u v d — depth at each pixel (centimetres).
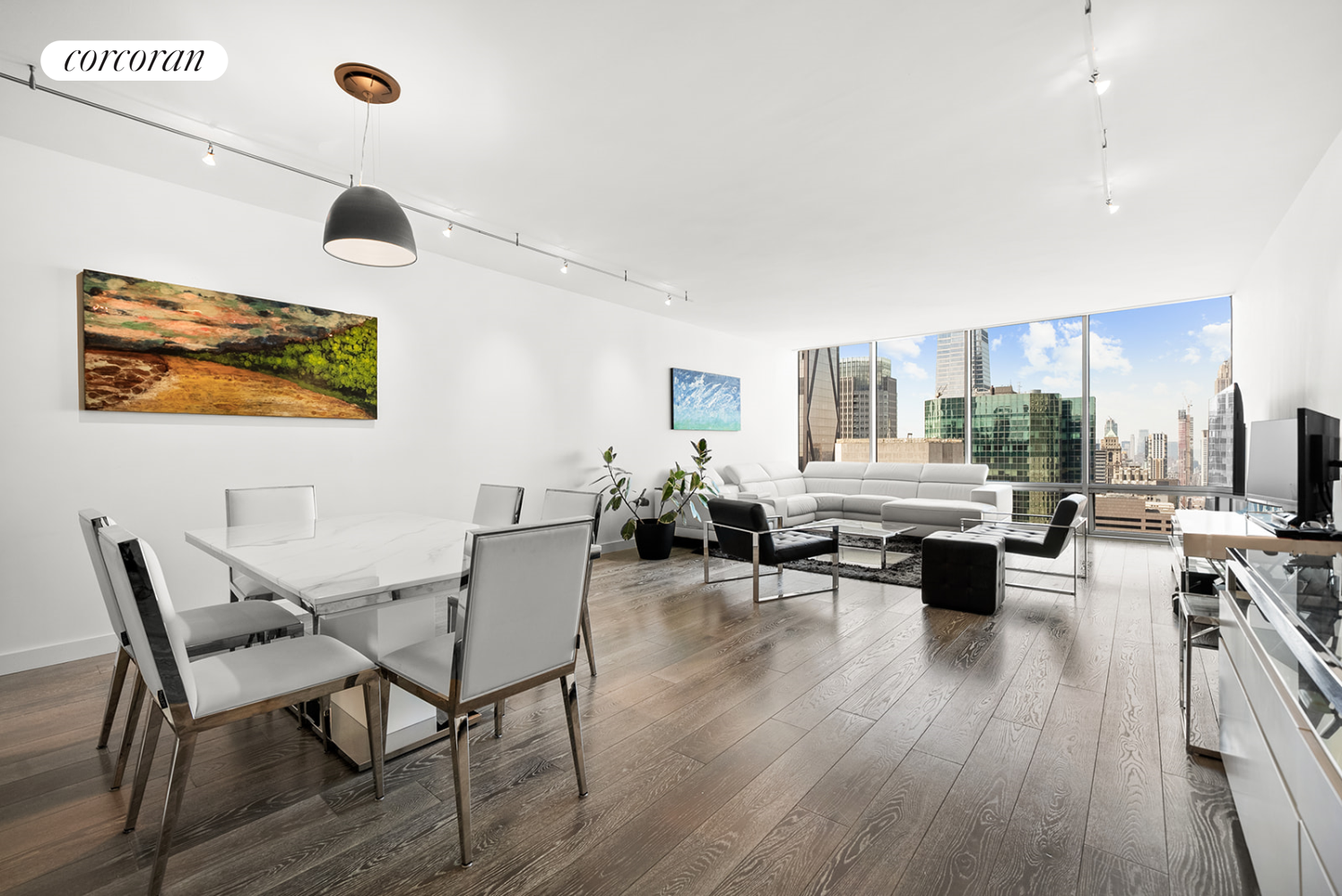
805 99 254
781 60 228
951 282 533
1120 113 265
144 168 318
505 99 253
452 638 194
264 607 236
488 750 216
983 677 277
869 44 219
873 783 193
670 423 682
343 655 183
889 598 420
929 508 648
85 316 304
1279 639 123
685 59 227
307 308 384
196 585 342
